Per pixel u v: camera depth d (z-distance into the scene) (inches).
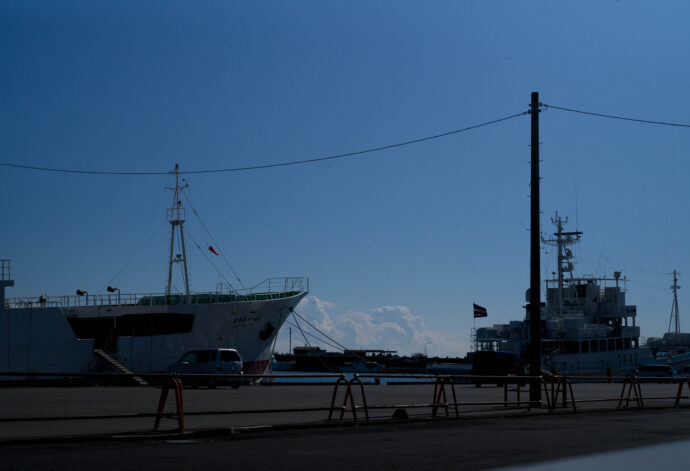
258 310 1942.7
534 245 1064.8
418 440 573.0
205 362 1572.3
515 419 818.8
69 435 568.7
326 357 3363.7
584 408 1026.7
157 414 604.7
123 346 1712.6
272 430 641.6
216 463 434.0
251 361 1941.4
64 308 1691.7
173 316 1834.4
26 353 1595.7
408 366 4008.4
